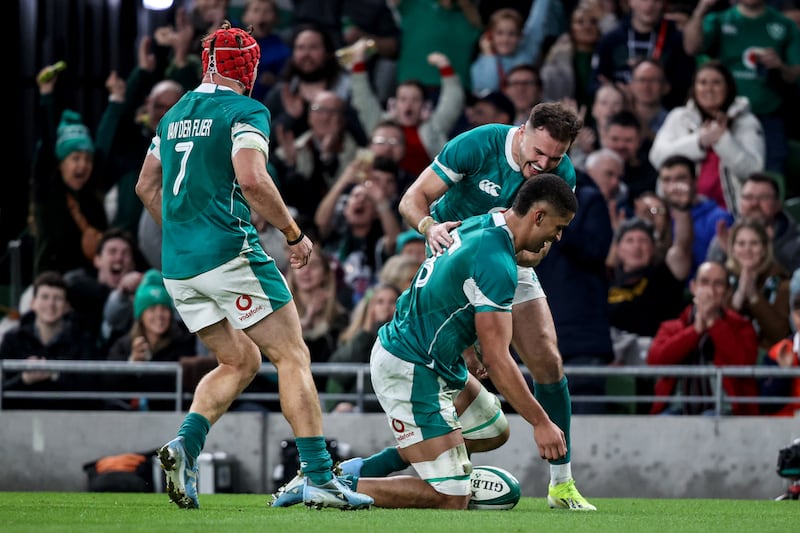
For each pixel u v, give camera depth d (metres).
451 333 17.36
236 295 16.86
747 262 33.19
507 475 18.69
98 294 35.50
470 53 42.22
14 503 20.19
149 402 31.72
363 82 40.47
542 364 19.23
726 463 28.05
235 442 28.75
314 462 16.83
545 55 42.03
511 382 16.83
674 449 28.20
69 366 29.62
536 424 17.05
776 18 41.16
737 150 37.69
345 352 31.58
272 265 17.19
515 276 17.00
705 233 36.34
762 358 33.16
